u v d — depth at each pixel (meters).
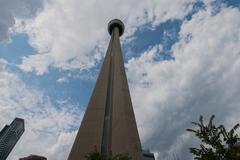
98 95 67.38
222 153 13.30
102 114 60.97
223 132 13.81
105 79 73.06
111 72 75.94
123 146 48.56
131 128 53.50
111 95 66.88
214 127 14.11
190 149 14.26
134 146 49.41
